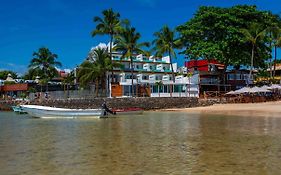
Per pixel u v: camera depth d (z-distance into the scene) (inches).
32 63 3484.3
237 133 877.2
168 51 2979.8
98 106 2357.3
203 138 791.7
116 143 729.6
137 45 2775.6
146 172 459.5
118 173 457.1
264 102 2405.3
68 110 1583.4
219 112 1827.0
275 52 2952.8
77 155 589.6
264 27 2699.3
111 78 3100.4
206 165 494.9
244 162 509.0
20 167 498.0
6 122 1407.5
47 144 725.9
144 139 791.1
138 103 2367.1
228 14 2598.4
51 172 466.3
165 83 2805.1
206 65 3417.8
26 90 3250.5
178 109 2247.8
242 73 3275.1
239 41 2539.4
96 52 2726.4
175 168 478.9
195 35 2714.1
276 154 568.7
